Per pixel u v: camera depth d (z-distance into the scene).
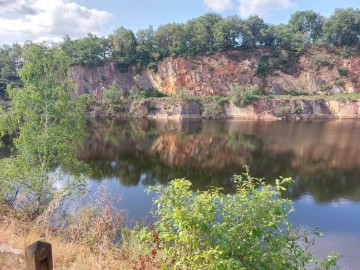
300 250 5.13
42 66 18.31
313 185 27.64
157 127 65.38
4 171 15.67
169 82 94.25
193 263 4.70
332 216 20.77
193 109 83.44
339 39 106.25
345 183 28.16
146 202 21.69
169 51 97.69
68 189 14.19
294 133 56.78
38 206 14.09
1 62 81.50
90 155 39.09
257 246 4.78
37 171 16.28
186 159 37.78
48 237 7.41
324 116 82.38
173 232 5.19
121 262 6.14
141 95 88.38
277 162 36.03
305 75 96.38
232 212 4.80
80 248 6.60
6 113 18.39
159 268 5.26
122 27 96.50
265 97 83.81
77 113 18.83
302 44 102.75
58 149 17.48
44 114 17.88
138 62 96.69
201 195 4.92
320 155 39.19
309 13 115.75
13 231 7.46
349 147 43.75
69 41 94.62
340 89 94.75
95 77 92.88
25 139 17.03
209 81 93.69
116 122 72.44
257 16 104.25
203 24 103.25
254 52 100.44
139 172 31.48
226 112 83.50
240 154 40.38
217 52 98.81
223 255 4.52
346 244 16.89
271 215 4.84
